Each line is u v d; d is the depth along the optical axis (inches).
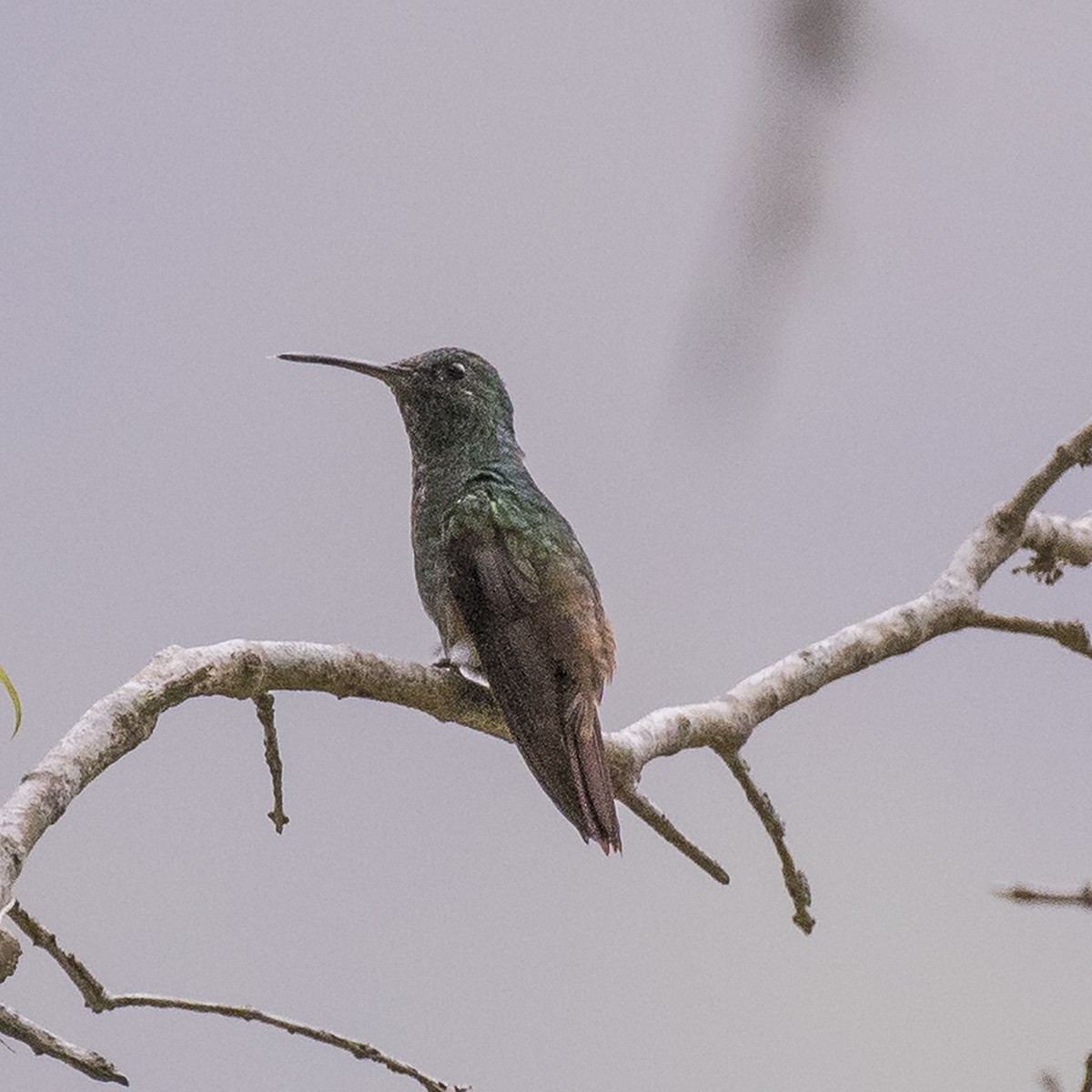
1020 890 217.0
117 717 189.3
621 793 277.7
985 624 302.5
